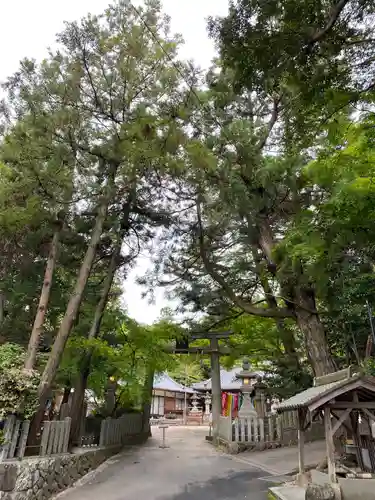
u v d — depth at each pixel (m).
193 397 33.81
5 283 10.85
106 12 9.22
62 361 9.96
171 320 13.55
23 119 8.78
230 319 14.31
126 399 14.80
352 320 10.40
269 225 10.05
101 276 13.41
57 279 11.77
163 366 13.38
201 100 9.40
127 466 9.70
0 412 6.04
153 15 9.30
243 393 13.57
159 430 21.34
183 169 9.10
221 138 8.93
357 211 5.64
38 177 8.38
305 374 13.13
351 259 7.55
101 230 9.86
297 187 7.98
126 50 9.34
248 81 5.08
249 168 8.67
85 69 9.40
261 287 12.89
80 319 12.31
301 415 6.95
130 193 11.52
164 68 9.59
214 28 4.82
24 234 9.71
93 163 9.92
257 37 4.60
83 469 8.48
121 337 12.52
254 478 8.15
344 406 5.58
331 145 7.01
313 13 4.41
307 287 8.70
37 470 6.30
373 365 9.18
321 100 5.13
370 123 6.20
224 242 12.15
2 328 11.27
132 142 9.05
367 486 5.20
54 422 7.57
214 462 10.25
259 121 9.89
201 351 15.50
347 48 4.79
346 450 6.70
